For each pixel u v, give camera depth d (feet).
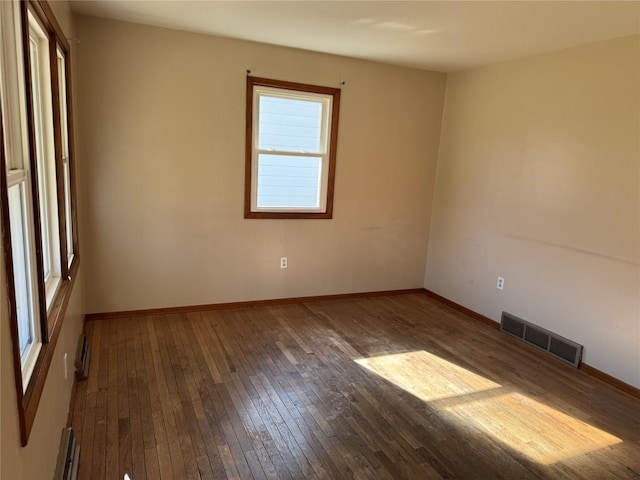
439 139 15.70
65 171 8.72
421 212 16.06
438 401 9.14
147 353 10.50
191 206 12.75
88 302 12.16
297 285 14.70
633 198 9.76
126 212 12.08
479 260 14.05
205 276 13.35
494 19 9.28
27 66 4.87
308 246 14.55
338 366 10.41
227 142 12.79
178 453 7.09
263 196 13.80
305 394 9.10
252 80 12.69
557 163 11.43
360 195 14.94
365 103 14.30
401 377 10.06
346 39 11.60
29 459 4.30
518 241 12.64
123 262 12.32
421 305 15.34
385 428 8.11
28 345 5.18
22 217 4.94
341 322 13.28
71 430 6.93
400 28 10.30
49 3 6.49
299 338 11.91
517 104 12.55
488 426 8.36
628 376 9.96
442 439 7.89
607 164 10.25
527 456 7.55
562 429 8.40
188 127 12.30
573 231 11.08
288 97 13.47
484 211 13.79
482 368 10.74
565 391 9.85
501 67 13.03
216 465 6.88
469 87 14.29
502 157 13.07
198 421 7.97
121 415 8.01
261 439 7.57
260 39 12.22
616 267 10.15
